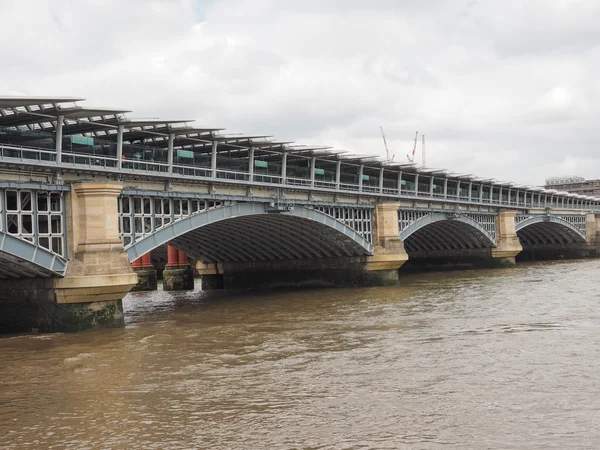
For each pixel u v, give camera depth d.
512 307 41.81
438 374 23.91
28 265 32.97
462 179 81.06
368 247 61.34
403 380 23.20
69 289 34.19
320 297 53.06
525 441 16.81
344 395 21.52
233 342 31.88
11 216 37.12
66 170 34.81
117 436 18.08
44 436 18.19
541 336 30.94
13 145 33.41
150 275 73.38
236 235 59.03
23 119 34.50
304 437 17.61
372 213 63.28
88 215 34.62
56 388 23.38
